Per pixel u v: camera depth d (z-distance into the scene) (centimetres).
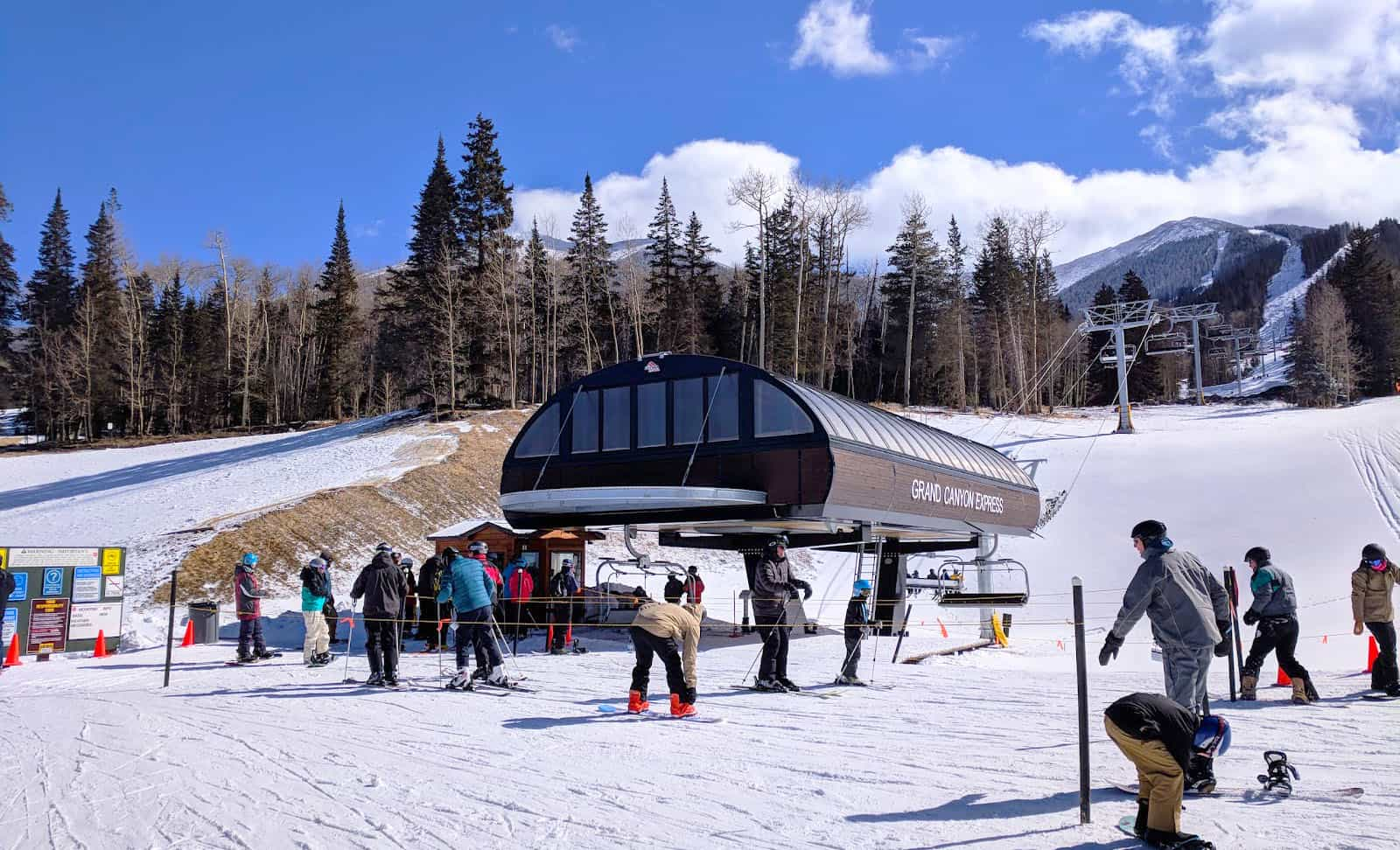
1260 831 526
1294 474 4066
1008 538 3647
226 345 8162
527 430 2048
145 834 568
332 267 7856
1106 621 2622
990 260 8844
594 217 7419
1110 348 9712
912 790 644
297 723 949
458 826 575
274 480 3675
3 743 865
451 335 5497
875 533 2173
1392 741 775
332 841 549
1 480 4653
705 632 2078
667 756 771
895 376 8312
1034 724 897
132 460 5028
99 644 1756
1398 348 9619
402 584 1273
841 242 7481
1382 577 1016
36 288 9081
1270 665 1436
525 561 1792
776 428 1736
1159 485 4138
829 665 1472
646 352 7788
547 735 866
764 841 533
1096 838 525
